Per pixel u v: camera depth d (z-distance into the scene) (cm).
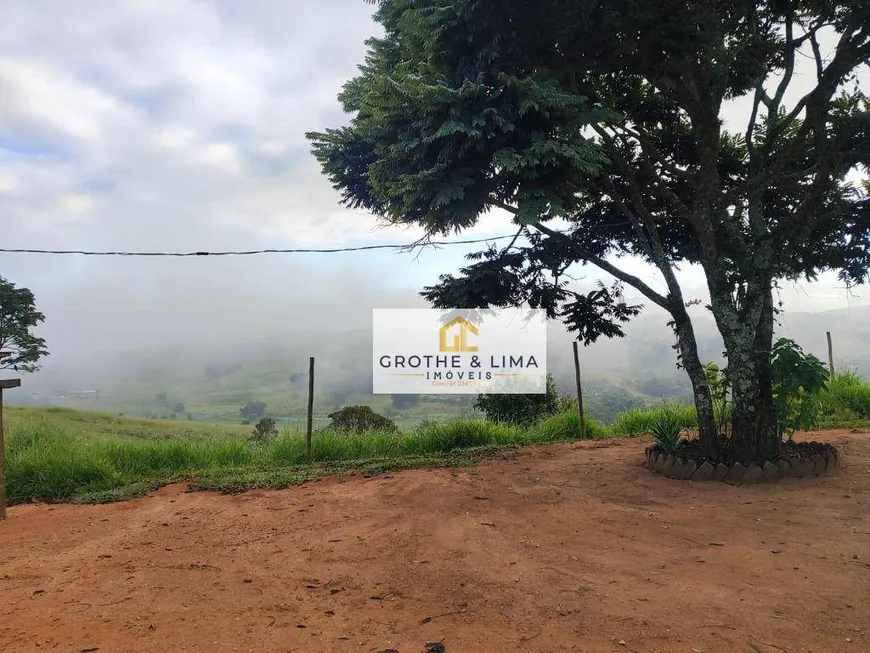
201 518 561
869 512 486
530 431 1000
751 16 647
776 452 630
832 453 639
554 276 799
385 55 709
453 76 559
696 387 673
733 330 640
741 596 336
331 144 745
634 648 282
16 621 332
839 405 1087
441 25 530
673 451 693
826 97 600
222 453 869
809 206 598
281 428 1059
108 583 394
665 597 338
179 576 404
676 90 622
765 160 727
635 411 1120
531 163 499
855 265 715
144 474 788
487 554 427
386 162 593
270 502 611
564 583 367
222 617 332
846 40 576
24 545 494
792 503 521
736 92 788
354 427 1046
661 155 767
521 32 534
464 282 740
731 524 472
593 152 527
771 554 402
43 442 843
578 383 1000
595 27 534
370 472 738
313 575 399
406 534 482
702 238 654
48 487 700
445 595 357
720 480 609
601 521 497
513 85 503
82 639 306
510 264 771
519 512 535
